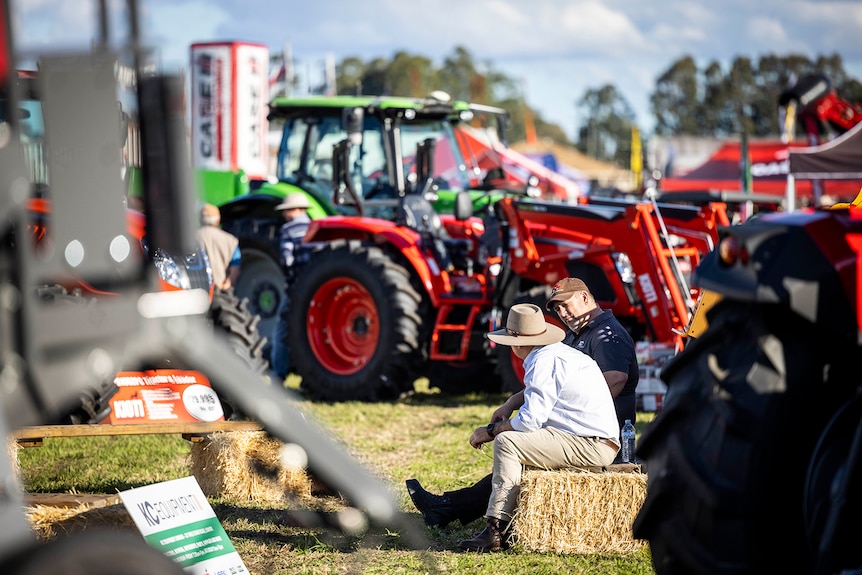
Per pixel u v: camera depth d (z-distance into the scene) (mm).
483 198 25156
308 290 23766
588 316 13141
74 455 16703
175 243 5000
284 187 26797
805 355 6629
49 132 4867
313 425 5855
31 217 5566
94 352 4957
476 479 14781
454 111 25844
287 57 53375
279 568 10742
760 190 66000
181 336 5258
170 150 4992
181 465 15867
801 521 6664
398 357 22500
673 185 71312
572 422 11664
